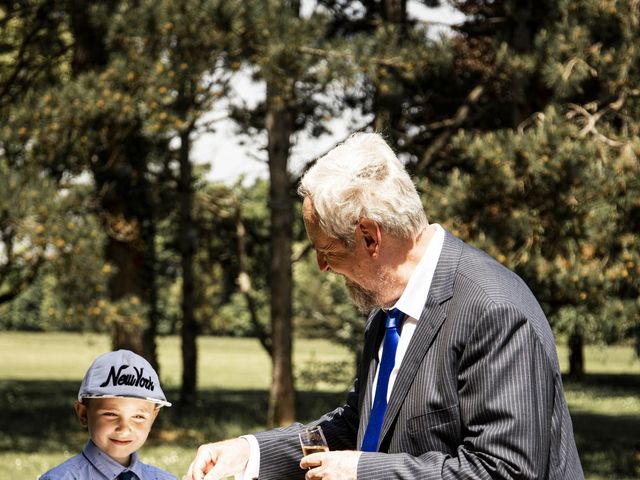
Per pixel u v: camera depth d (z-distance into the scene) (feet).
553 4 40.37
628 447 53.06
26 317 266.36
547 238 36.14
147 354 49.60
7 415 67.05
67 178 47.21
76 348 188.96
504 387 7.51
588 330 40.63
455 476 7.44
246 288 65.05
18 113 43.29
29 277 46.73
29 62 53.78
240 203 68.74
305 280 90.53
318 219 8.25
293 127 58.39
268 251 72.43
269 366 156.76
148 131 43.16
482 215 36.70
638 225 35.42
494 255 35.24
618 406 85.66
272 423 57.21
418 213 8.31
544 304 39.14
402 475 7.57
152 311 57.26
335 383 64.44
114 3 43.91
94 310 42.16
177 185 62.44
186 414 65.92
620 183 34.65
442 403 7.82
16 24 54.80
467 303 7.88
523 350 7.59
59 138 43.45
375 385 8.81
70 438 51.60
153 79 42.34
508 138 36.06
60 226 40.45
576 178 34.53
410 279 8.27
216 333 239.91
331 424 10.00
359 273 8.34
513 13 45.27
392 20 51.90
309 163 57.98
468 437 7.67
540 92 43.04
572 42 36.94
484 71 50.96
